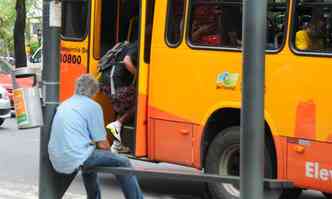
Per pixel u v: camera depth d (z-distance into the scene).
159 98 13.45
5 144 22.70
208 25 12.73
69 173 10.11
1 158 19.69
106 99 14.82
